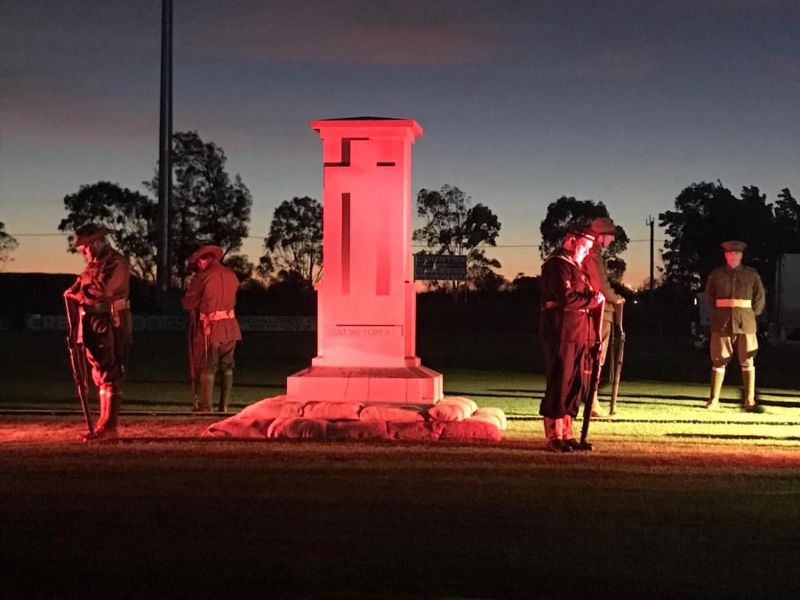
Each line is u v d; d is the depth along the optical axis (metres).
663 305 64.00
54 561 6.65
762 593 6.12
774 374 24.75
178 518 7.71
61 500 8.26
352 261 12.77
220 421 12.43
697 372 25.19
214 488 8.72
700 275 77.06
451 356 32.56
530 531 7.41
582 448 10.82
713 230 75.88
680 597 6.05
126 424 12.98
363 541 7.13
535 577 6.38
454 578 6.35
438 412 11.78
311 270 76.62
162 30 51.81
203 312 14.77
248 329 58.84
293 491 8.62
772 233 75.69
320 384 12.39
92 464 9.77
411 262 13.45
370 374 12.47
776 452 10.81
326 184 12.81
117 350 11.61
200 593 6.08
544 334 10.98
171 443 11.05
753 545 7.09
